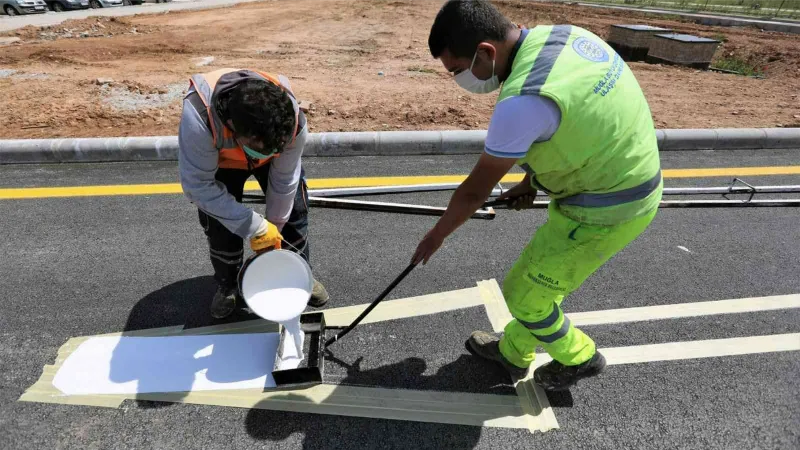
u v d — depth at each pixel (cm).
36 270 300
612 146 153
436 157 480
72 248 322
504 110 145
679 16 1620
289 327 225
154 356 242
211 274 302
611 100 148
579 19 1576
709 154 500
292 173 218
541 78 142
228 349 247
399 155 482
